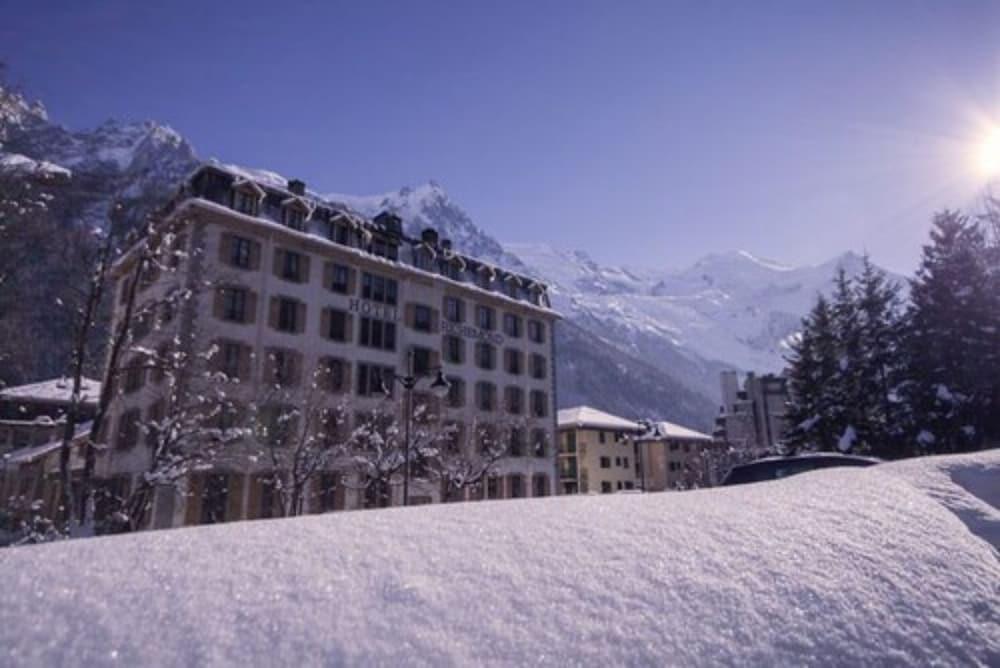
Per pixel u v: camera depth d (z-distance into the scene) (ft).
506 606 7.53
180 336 66.03
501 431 121.60
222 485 80.02
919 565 9.20
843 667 6.97
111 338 47.21
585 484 190.60
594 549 9.29
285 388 88.38
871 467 15.78
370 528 9.77
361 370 104.94
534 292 148.77
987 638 7.64
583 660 6.68
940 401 82.94
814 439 102.17
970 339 82.02
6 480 89.61
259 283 92.89
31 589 6.98
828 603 8.05
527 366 139.23
